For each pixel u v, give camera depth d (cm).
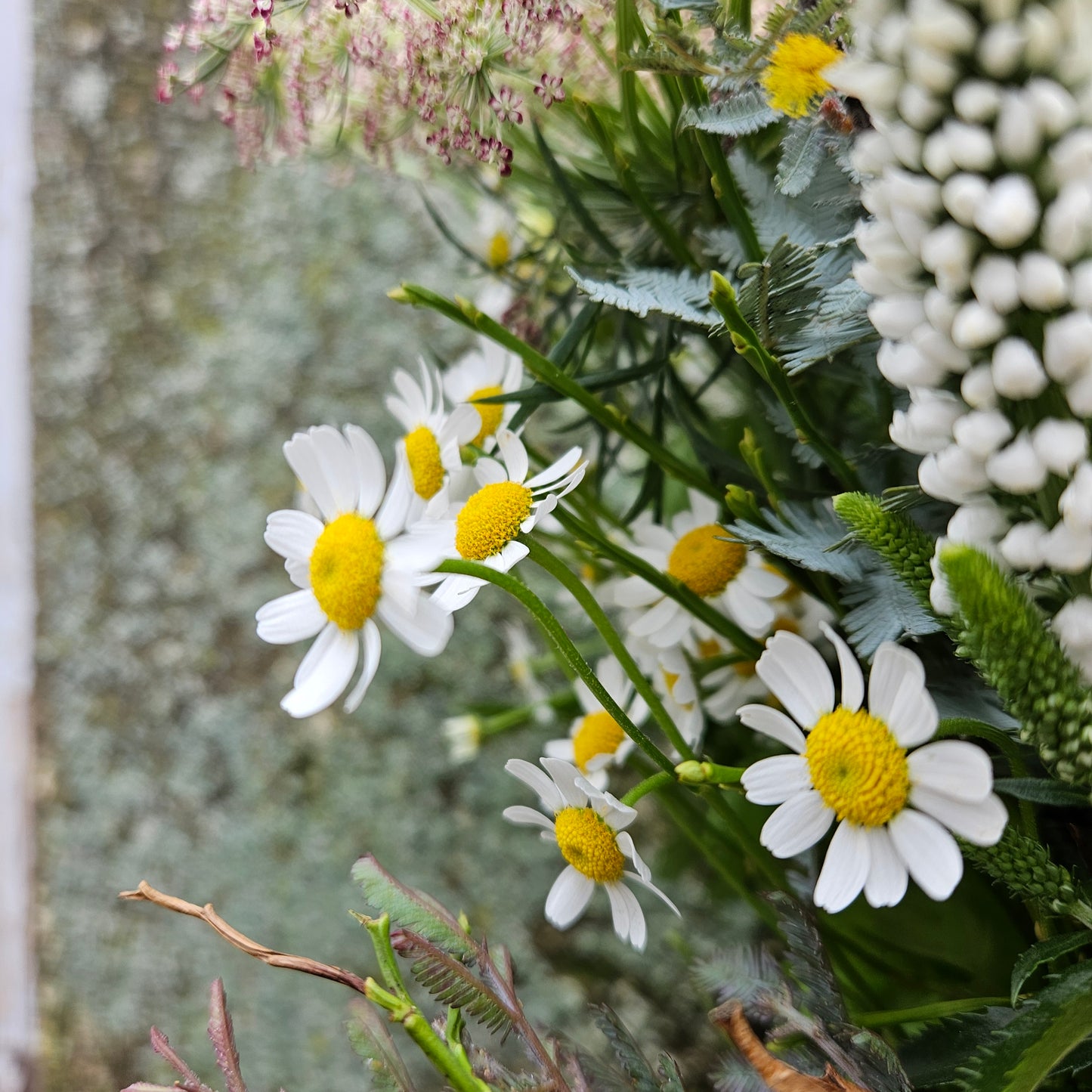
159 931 32
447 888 31
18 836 33
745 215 21
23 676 34
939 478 18
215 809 32
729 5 20
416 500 21
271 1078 30
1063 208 17
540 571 30
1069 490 17
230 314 33
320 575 21
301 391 33
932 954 23
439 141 22
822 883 19
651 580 22
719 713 24
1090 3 17
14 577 34
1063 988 18
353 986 19
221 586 33
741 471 22
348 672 21
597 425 24
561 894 22
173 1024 31
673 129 21
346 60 22
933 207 17
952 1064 20
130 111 33
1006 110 17
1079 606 18
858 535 19
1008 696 17
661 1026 29
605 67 22
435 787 31
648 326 24
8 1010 32
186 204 33
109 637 33
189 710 33
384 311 33
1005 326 17
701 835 24
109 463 34
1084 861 21
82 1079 32
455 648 32
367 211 33
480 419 22
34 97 33
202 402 33
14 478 34
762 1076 20
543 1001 30
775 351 20
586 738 24
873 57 17
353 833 31
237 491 33
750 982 21
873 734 19
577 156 23
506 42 21
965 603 17
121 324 33
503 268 25
